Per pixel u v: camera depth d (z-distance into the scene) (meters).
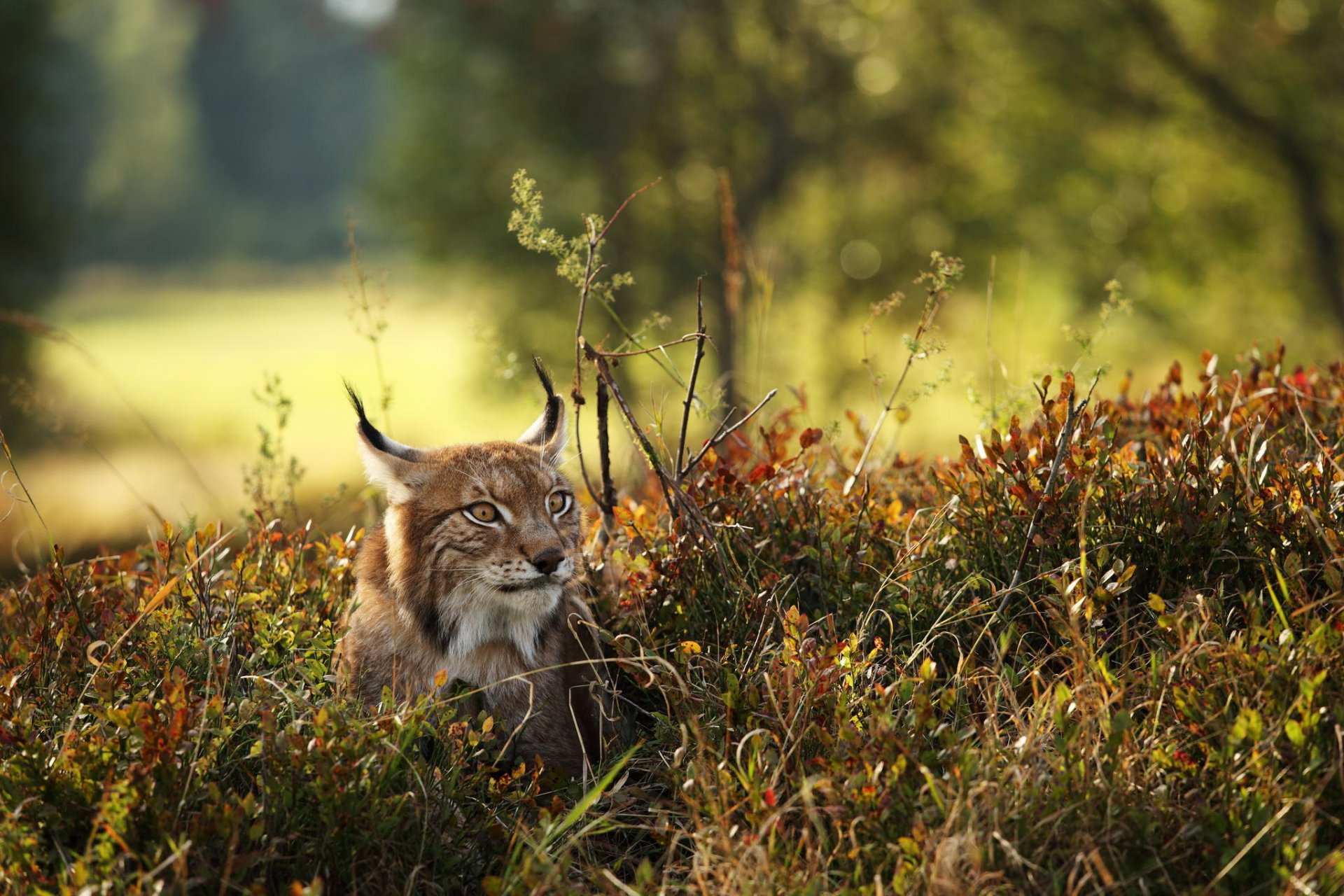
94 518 20.28
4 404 30.25
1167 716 6.38
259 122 144.75
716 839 5.98
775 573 7.89
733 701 6.79
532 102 33.72
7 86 34.09
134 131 134.62
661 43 33.56
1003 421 9.08
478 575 7.95
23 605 8.63
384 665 7.95
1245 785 5.87
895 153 35.09
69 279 42.19
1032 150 34.41
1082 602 6.62
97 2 124.50
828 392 34.34
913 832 5.65
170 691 6.58
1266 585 6.98
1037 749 6.14
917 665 7.41
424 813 6.46
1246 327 36.16
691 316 31.92
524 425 36.53
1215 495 7.38
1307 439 8.32
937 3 33.50
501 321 34.16
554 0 33.44
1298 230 35.06
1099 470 7.68
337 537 9.20
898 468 9.98
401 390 58.50
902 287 34.38
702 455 8.52
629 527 8.63
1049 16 33.09
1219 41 33.00
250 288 135.00
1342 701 5.94
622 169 34.34
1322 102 32.22
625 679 8.48
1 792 6.21
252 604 8.41
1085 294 34.53
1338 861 5.27
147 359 82.62
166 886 5.83
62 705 7.24
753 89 34.66
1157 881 5.58
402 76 35.31
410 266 36.34
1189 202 35.44
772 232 35.56
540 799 7.46
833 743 6.45
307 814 6.30
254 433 44.59
